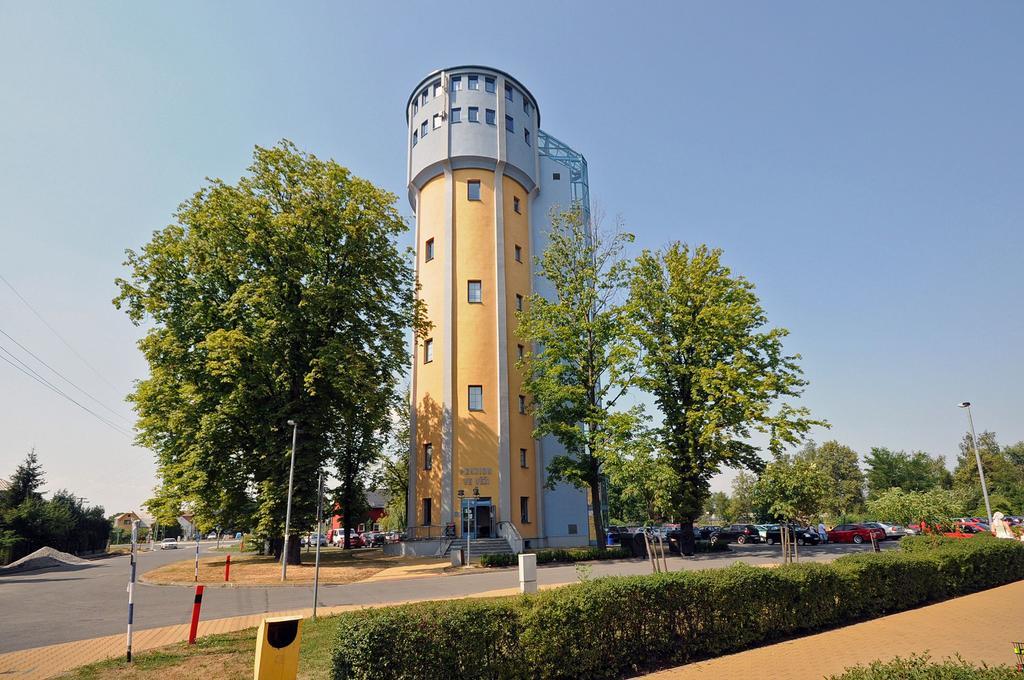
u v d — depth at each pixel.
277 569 27.28
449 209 41.97
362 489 51.00
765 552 32.91
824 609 11.82
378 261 32.81
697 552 33.34
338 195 32.19
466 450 37.50
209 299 31.88
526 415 40.47
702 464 31.20
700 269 32.66
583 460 33.59
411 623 7.16
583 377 34.38
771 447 29.94
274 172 31.77
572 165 51.34
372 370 31.14
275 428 30.44
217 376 30.48
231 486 33.06
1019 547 18.84
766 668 8.92
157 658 10.05
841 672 8.59
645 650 9.20
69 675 9.18
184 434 32.31
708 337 31.56
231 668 9.38
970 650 9.93
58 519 47.88
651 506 20.17
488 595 17.86
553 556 29.22
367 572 26.08
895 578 13.81
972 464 79.62
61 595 20.23
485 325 40.16
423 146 43.88
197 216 30.08
